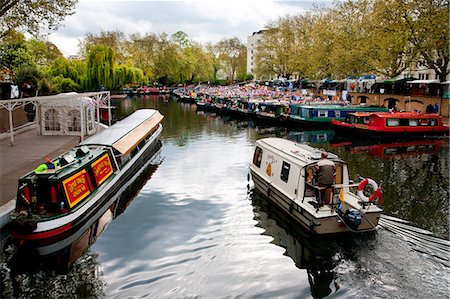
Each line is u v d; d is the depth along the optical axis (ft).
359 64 125.90
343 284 29.43
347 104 125.39
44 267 32.42
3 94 84.02
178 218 42.09
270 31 213.05
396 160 69.41
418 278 29.73
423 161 68.69
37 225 34.04
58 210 36.70
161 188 52.75
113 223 40.96
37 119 78.48
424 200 47.01
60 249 35.42
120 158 54.60
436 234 36.91
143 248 35.24
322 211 35.60
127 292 28.66
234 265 32.22
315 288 29.07
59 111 78.48
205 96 176.55
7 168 51.49
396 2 109.09
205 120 126.52
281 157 43.86
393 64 123.75
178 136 96.07
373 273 30.58
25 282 30.35
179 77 273.95
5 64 117.08
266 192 46.91
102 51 174.81
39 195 36.94
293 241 36.42
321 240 35.45
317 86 181.37
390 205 45.14
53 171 38.01
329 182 35.94
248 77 344.08
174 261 32.89
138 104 182.50
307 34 189.98
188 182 55.47
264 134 99.35
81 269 31.89
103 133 64.49
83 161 44.27
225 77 362.94
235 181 55.57
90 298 28.02
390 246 34.30
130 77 212.43
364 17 127.03
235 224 40.24
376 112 103.24
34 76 114.01
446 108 113.70
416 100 122.52
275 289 28.96
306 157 40.47
